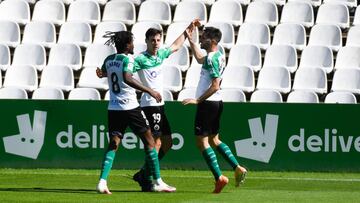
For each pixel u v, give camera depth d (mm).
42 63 61031
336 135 47094
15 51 61312
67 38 62750
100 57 60656
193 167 47812
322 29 61281
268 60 59406
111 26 62562
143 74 36688
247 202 31969
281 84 57438
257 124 47500
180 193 35375
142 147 48094
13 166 48781
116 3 64875
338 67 58719
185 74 59625
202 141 35344
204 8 63594
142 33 62000
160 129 36844
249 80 57531
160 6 64062
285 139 47344
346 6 63031
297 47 60594
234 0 64562
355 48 59250
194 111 47719
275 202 32094
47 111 48531
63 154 48500
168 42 61438
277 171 47438
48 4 65562
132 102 34844
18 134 48750
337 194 35594
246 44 59812
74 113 48344
